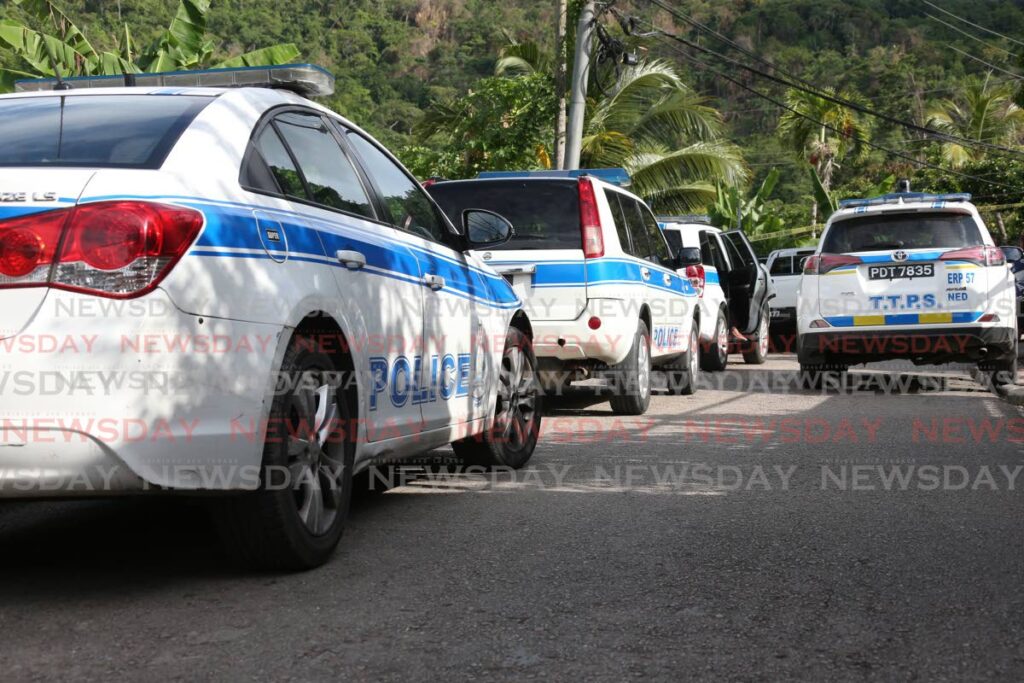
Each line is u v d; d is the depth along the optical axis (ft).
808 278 36.37
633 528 15.70
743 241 53.88
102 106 13.46
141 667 10.02
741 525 15.85
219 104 13.50
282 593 12.41
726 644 10.58
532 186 28.17
